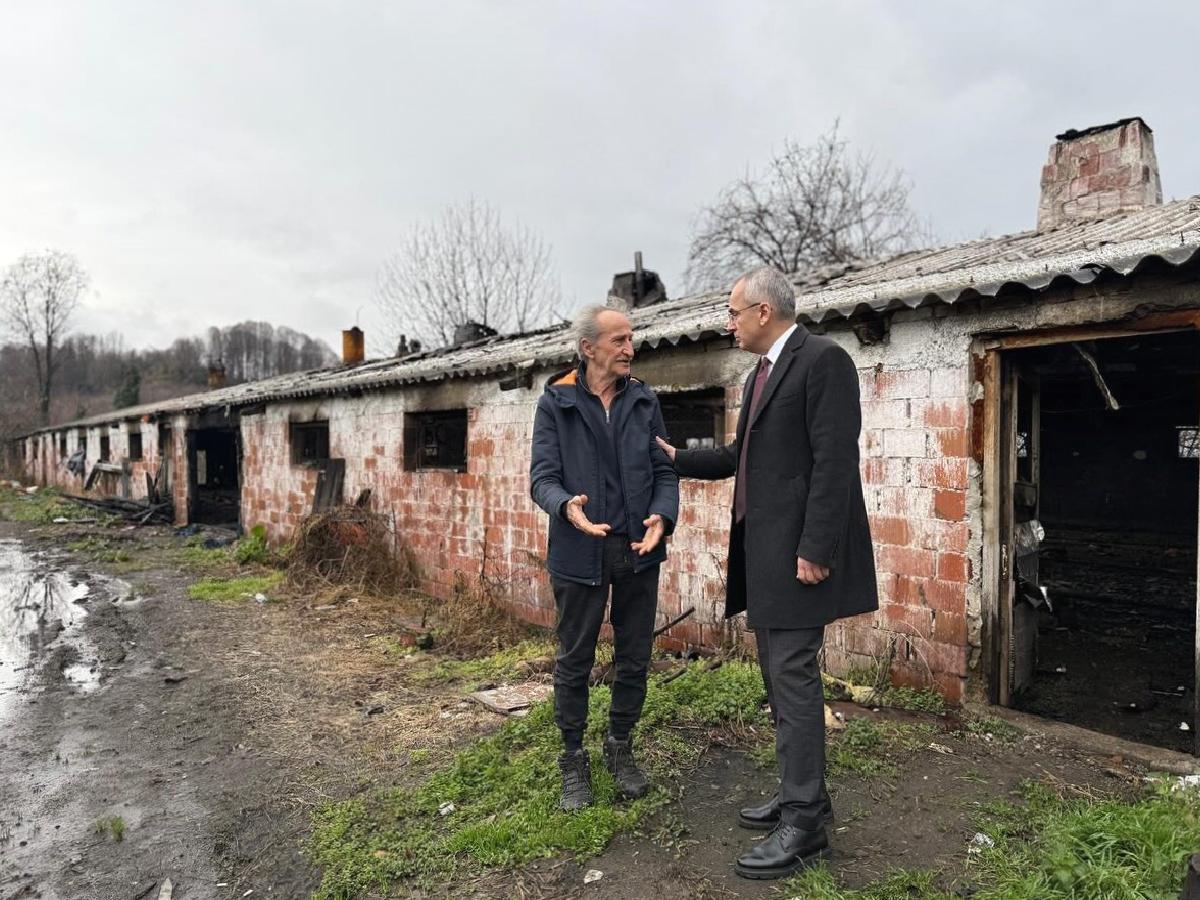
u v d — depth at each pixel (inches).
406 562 353.1
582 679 121.2
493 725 171.5
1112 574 371.6
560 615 119.8
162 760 165.6
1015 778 129.8
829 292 220.4
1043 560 402.0
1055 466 438.6
